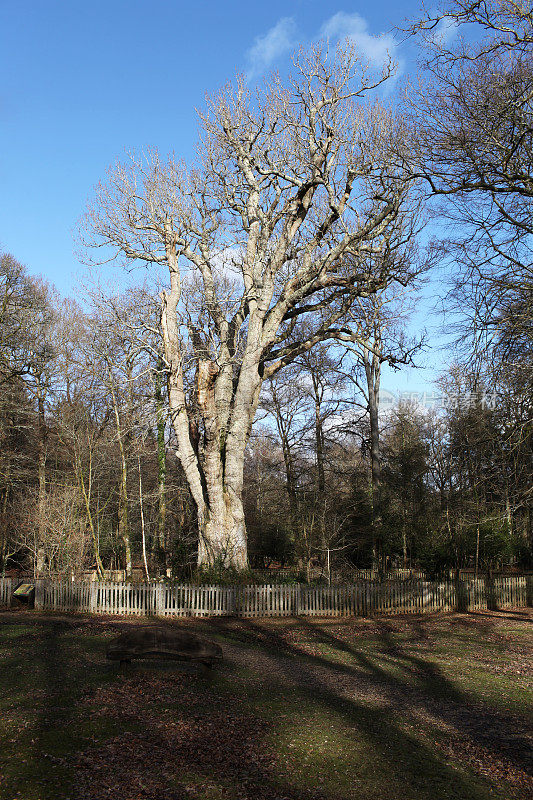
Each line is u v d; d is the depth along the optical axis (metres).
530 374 15.78
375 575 31.62
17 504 34.31
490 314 17.14
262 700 11.18
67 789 7.09
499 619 23.12
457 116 16.62
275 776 7.76
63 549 26.22
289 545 38.75
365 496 36.25
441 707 11.02
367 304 35.50
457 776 7.91
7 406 35.44
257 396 28.56
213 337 28.59
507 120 16.19
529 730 9.73
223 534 26.75
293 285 28.84
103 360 32.16
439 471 38.34
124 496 32.50
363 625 21.36
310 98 27.30
